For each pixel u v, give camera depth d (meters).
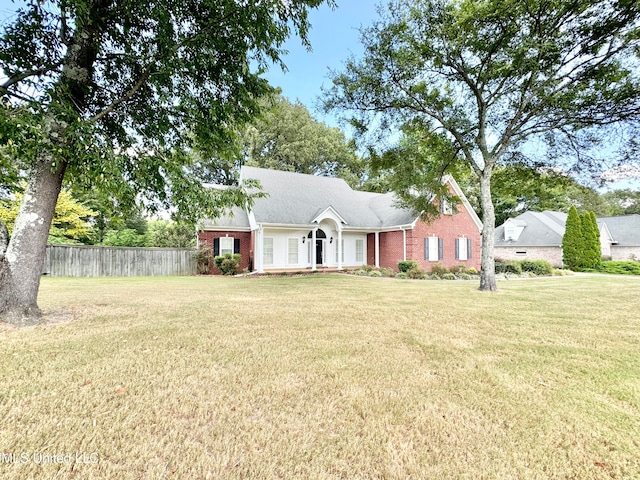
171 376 3.30
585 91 9.70
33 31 5.01
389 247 20.27
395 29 9.97
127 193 6.37
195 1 5.62
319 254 20.00
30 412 2.54
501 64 9.34
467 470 2.00
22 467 1.93
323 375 3.40
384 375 3.43
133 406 2.68
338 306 7.45
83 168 5.15
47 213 5.73
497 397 2.97
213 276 16.39
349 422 2.52
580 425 2.52
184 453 2.11
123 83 6.57
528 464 2.07
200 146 8.02
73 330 5.02
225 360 3.79
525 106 10.80
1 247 5.32
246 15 5.55
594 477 1.96
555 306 7.71
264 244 18.23
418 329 5.41
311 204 19.91
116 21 5.67
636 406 2.83
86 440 2.21
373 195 25.09
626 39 8.73
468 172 14.46
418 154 12.49
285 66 6.66
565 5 8.49
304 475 1.93
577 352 4.29
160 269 17.02
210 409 2.66
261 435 2.32
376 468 2.01
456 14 9.41
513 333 5.23
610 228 28.23
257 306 7.34
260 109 7.59
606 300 8.70
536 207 33.69
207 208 6.73
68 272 15.03
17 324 5.23
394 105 11.27
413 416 2.62
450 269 17.56
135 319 5.84
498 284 13.00
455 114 11.55
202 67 6.36
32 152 4.58
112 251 16.00
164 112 6.85
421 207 13.09
